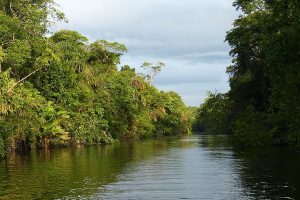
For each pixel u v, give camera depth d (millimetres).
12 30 41062
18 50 40312
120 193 16219
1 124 34125
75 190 16922
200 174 21172
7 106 36250
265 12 44250
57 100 49062
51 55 45312
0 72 38562
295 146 35344
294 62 22953
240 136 42656
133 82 77438
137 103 77250
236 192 16000
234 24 48000
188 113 115750
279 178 18969
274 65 24094
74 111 51281
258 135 40062
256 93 49438
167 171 22578
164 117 95000
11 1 43500
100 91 60469
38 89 47969
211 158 29531
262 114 42375
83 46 61500
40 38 45344
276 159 26891
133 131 72312
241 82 50094
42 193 16297
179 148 42312
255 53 46688
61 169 24000
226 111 74250
